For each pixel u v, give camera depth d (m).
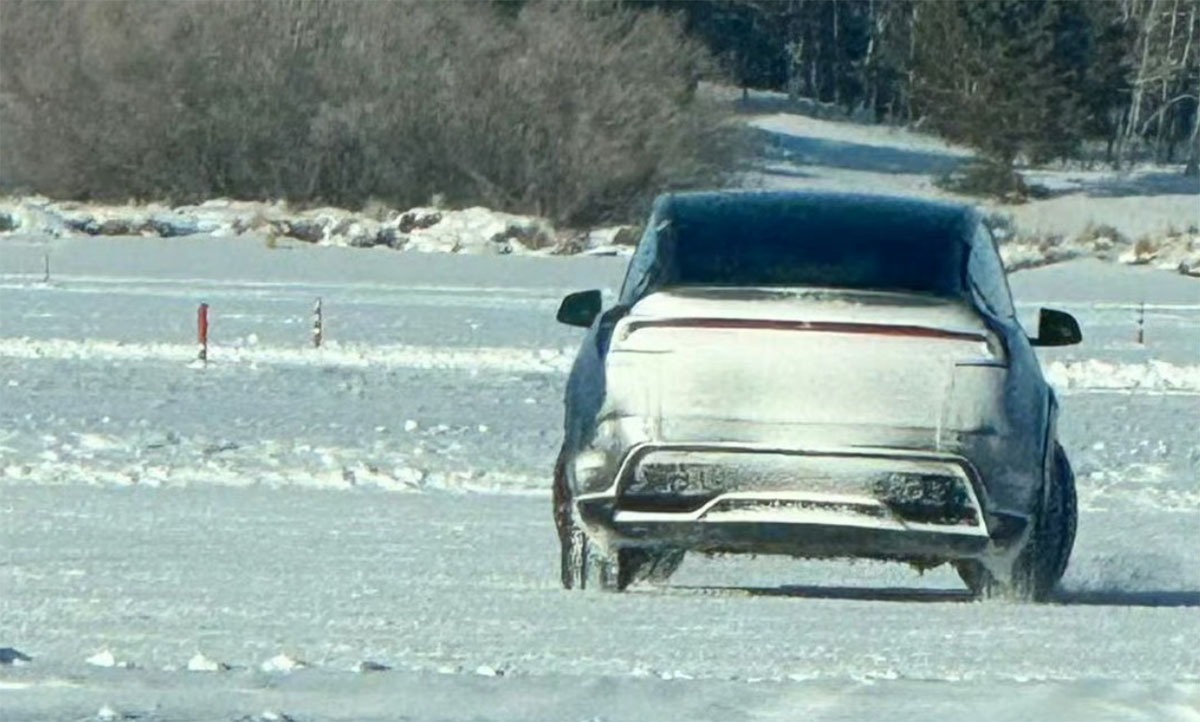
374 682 30.25
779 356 39.59
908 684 30.77
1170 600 45.34
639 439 39.88
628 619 38.41
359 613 38.78
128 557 47.94
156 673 30.67
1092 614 40.38
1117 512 67.62
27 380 105.62
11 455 75.50
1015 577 42.28
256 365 116.88
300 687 29.78
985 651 35.25
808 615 39.41
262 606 39.53
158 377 109.19
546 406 100.56
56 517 57.09
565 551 42.28
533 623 37.72
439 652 34.19
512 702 29.05
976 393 39.66
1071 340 47.03
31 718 27.16
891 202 43.16
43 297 164.38
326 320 149.12
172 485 67.94
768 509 39.59
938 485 39.50
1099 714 28.56
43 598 40.19
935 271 40.81
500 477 72.94
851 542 39.72
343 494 66.62
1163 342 150.25
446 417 94.69
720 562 51.78
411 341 135.25
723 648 35.12
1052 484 42.03
